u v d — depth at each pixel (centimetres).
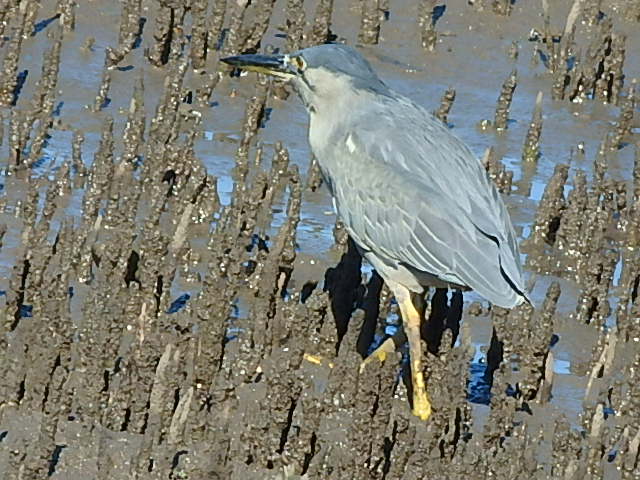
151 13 1994
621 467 1195
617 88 2006
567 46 2011
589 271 1440
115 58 1864
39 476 1073
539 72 2050
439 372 1255
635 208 1648
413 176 1261
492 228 1234
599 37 1992
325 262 1490
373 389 1128
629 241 1647
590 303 1441
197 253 1442
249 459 1143
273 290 1319
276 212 1593
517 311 1355
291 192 1535
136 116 1653
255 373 1252
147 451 1088
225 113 1827
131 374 1153
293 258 1413
